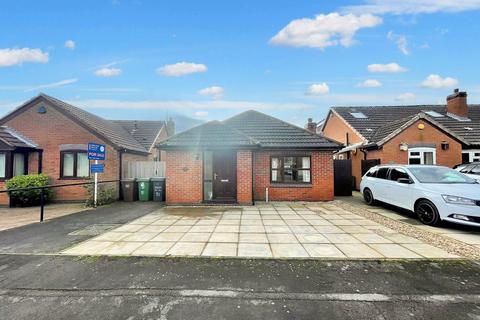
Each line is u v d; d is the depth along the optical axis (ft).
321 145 38.99
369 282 13.09
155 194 40.86
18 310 10.87
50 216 30.09
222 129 37.37
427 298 11.64
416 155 47.24
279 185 39.55
